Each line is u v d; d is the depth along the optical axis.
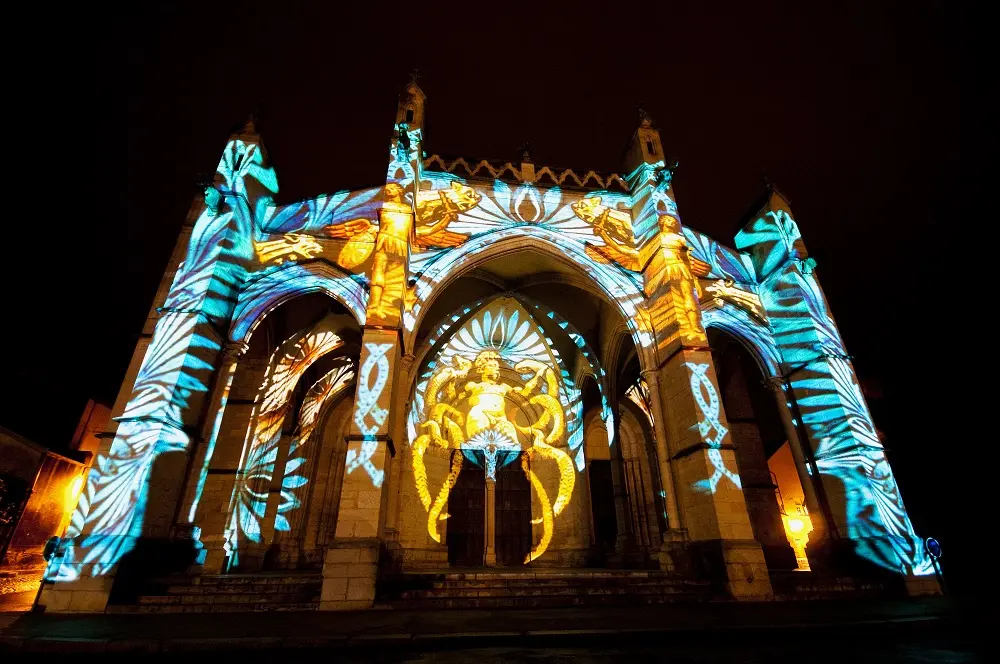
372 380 12.47
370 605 10.00
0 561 15.24
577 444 21.95
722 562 11.92
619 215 18.86
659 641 6.91
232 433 16.28
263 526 17.38
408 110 17.39
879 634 7.42
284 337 18.50
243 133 16.55
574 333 21.66
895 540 13.65
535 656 5.95
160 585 10.49
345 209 17.00
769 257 19.19
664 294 16.03
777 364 17.75
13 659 6.07
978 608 9.75
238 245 15.17
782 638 7.12
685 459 14.09
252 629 7.33
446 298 20.48
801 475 16.17
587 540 20.14
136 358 13.60
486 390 23.42
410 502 19.78
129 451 11.36
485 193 18.12
